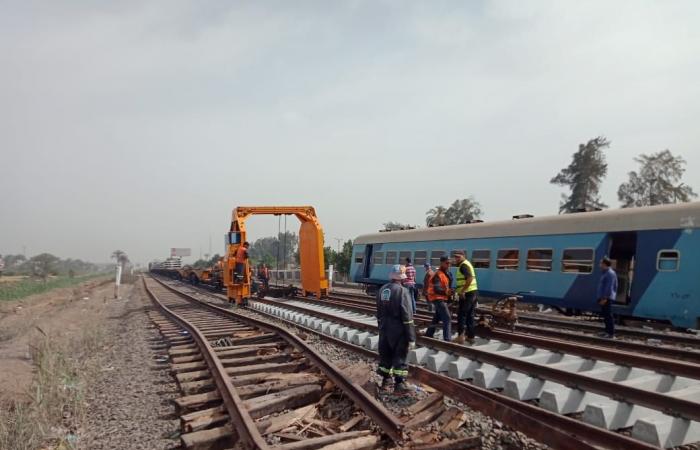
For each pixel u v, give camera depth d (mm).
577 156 52344
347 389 6359
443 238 19125
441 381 6395
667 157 46781
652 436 4785
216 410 5879
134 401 7070
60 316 22578
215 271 34000
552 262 14828
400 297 6523
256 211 20984
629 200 47969
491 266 16797
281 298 23031
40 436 5816
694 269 11609
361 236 25375
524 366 6863
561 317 16500
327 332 12047
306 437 5309
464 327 10078
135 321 17266
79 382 8039
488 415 5367
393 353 6566
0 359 11352
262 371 8062
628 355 7422
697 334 12750
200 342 10406
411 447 4734
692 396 6109
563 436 4410
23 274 99062
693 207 11938
